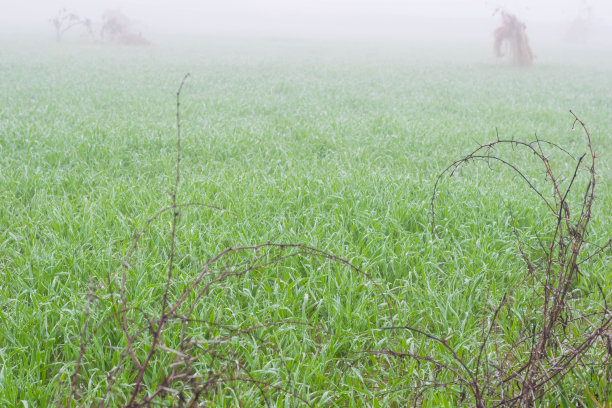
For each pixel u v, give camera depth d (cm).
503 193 819
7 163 926
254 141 1188
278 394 393
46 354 412
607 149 1338
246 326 462
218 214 684
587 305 539
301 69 3403
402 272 580
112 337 438
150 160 1010
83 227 636
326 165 1017
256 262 549
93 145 1044
